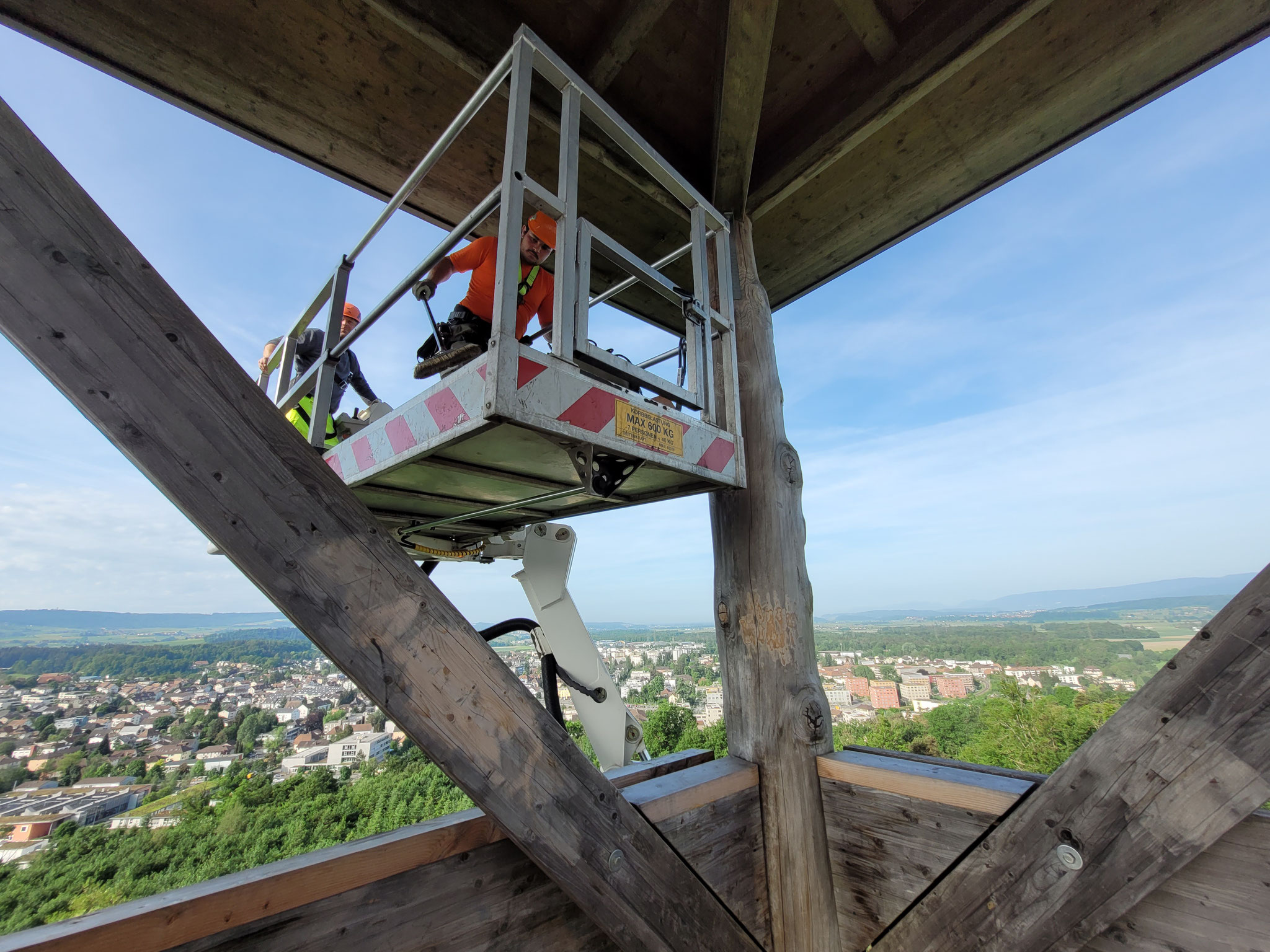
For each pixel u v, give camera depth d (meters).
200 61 2.23
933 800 1.77
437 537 2.98
